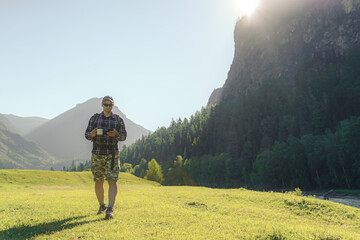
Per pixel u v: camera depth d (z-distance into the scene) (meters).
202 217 6.36
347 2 185.75
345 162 69.00
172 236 4.45
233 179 104.44
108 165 5.94
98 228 4.88
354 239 5.11
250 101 141.00
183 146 178.38
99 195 6.40
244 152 115.38
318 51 181.88
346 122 72.25
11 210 7.09
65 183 42.81
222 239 4.46
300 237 4.92
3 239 4.24
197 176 118.50
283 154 82.75
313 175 77.06
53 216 6.09
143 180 57.38
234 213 7.64
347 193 58.09
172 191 15.12
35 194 14.19
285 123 110.81
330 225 7.45
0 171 44.09
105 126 6.01
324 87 119.25
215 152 144.25
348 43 170.75
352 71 118.06
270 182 85.00
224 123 147.12
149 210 6.89
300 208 9.66
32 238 4.28
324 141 78.12
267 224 5.93
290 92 132.38
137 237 4.34
